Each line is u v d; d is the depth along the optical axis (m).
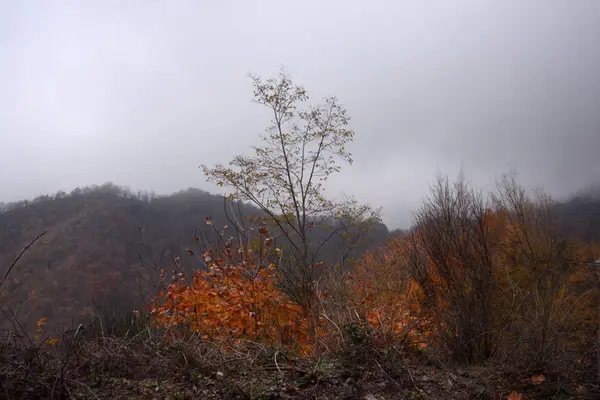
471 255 5.66
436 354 5.09
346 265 7.42
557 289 6.05
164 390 3.50
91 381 3.50
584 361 4.28
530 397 3.82
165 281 6.35
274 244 6.63
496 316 5.37
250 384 3.68
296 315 5.97
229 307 5.91
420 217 6.52
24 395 3.06
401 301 6.47
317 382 3.83
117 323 5.30
